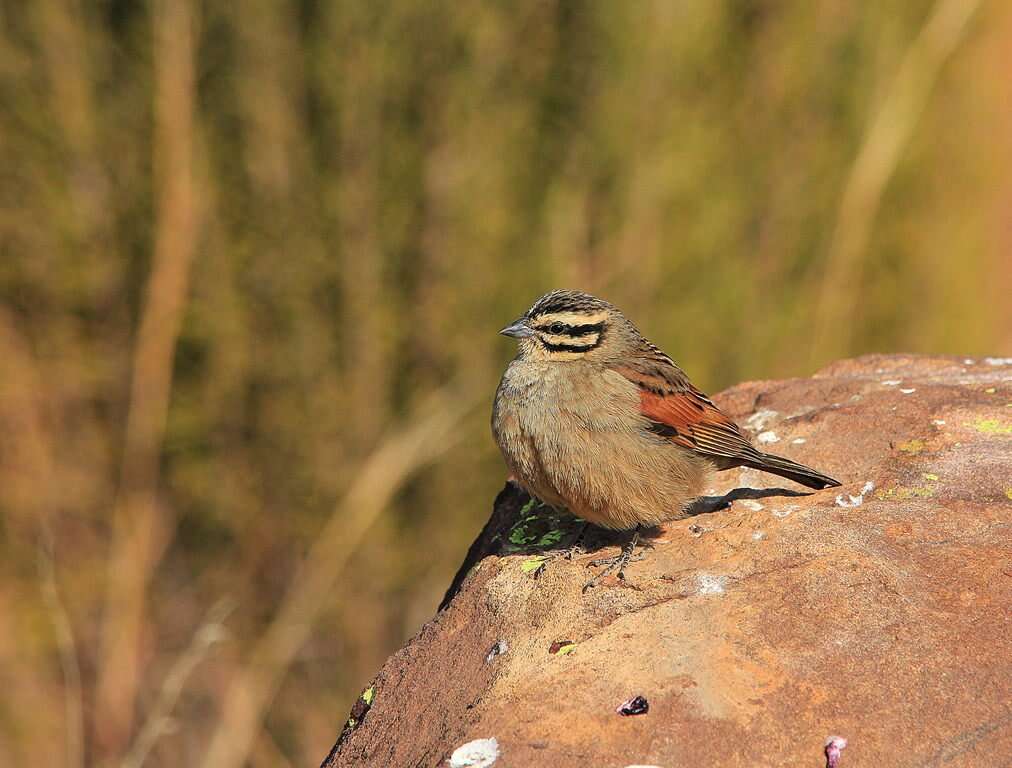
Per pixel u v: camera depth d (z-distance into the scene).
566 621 5.43
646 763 4.45
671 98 15.84
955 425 6.98
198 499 14.65
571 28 15.48
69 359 14.29
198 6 14.15
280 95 14.35
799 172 17.28
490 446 15.12
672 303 16.33
